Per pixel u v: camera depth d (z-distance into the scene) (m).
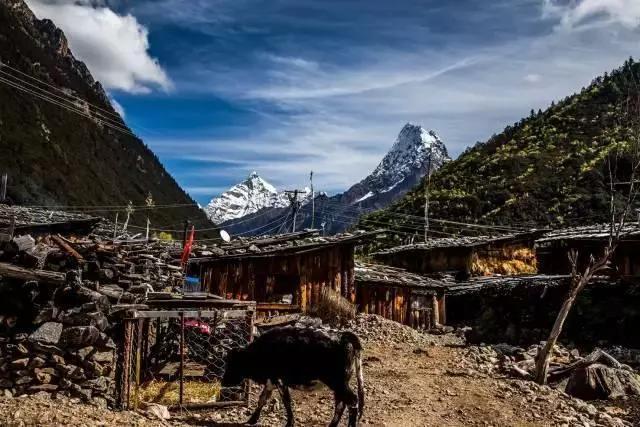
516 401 13.98
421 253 43.62
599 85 119.31
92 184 162.88
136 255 16.67
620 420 13.26
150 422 10.00
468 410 13.10
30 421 8.80
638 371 19.00
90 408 9.96
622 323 23.44
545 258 32.25
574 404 14.04
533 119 120.38
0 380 10.06
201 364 14.48
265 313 24.78
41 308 10.44
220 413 11.59
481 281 33.12
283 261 25.83
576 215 69.94
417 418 12.16
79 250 11.94
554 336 16.50
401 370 17.03
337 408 10.03
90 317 10.58
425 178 99.06
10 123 156.50
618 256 27.30
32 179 133.62
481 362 19.12
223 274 24.94
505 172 90.88
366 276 29.16
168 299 12.65
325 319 25.77
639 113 21.42
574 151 92.06
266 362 10.56
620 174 73.00
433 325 31.91
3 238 10.42
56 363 10.37
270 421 11.26
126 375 10.72
